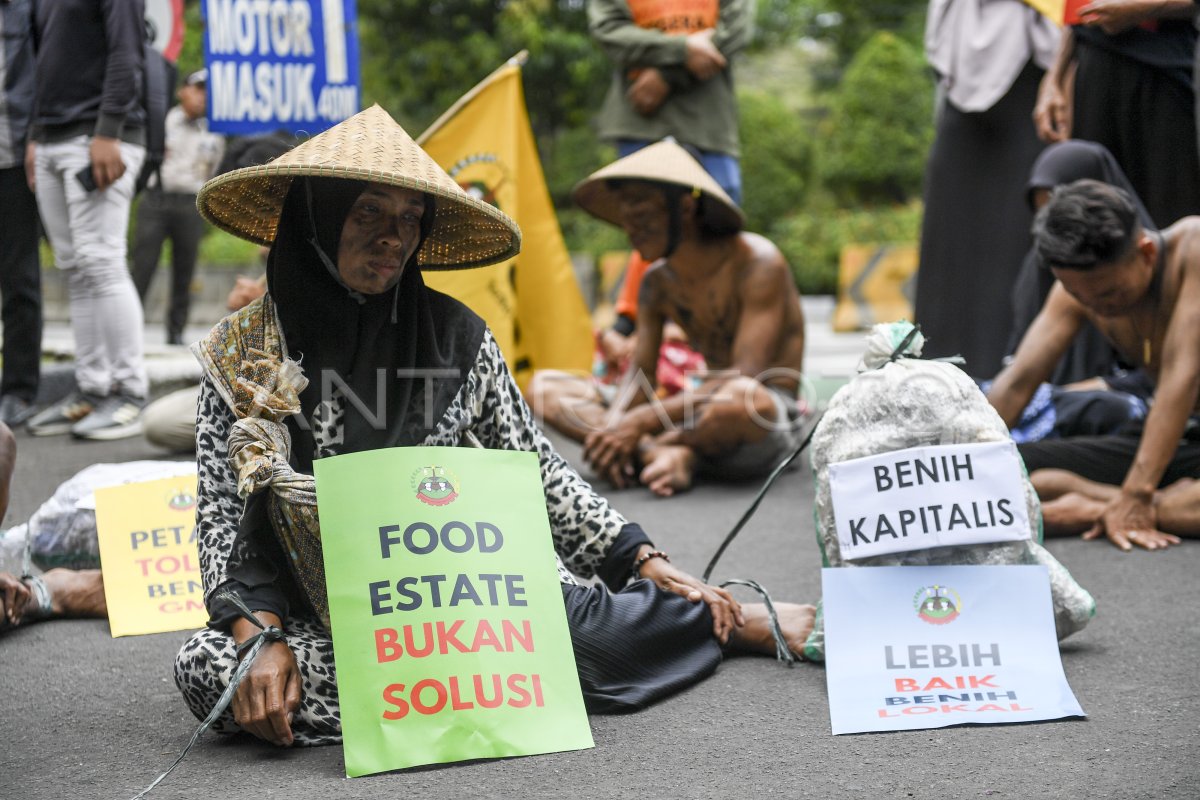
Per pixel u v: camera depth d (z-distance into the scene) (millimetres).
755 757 2344
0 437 3096
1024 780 2197
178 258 9258
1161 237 3924
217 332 2578
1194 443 4180
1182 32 5172
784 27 26766
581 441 5691
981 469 2754
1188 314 3869
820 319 17250
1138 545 3898
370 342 2543
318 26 5609
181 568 3438
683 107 6293
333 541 2389
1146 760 2277
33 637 3299
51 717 2688
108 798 2221
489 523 2488
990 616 2676
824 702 2652
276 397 2426
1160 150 5211
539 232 6129
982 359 6039
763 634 2971
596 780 2238
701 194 5109
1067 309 4113
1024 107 5914
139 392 6223
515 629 2436
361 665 2332
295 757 2395
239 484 2430
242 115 5539
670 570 2855
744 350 5301
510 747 2348
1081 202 3723
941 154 6098
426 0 16297
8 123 6070
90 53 5879
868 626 2672
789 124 22266
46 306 13875
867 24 26328
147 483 3525
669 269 5410
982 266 6035
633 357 5582
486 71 16266
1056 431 4469
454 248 2814
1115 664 2852
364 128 2539
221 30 5488
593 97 16953
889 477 2766
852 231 20203
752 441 5273
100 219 6004
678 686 2725
